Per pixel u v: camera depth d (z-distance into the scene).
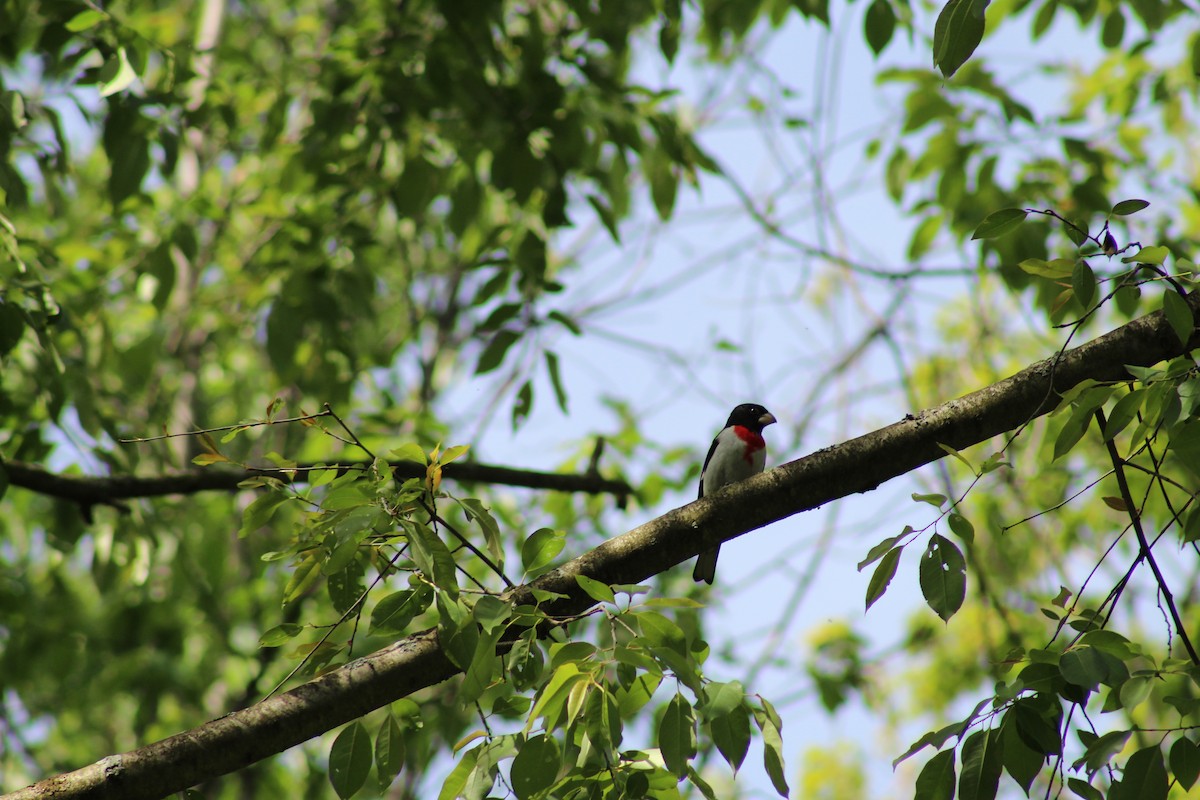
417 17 10.71
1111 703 4.48
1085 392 4.68
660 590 12.97
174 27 14.05
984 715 4.47
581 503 13.34
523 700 5.01
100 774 4.85
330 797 12.62
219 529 13.38
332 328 10.36
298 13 18.08
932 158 11.11
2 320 7.07
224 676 13.42
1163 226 11.21
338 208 11.09
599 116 10.09
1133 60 12.68
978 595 11.61
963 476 11.91
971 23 4.48
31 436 9.10
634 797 4.46
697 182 10.29
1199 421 4.41
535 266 9.83
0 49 9.16
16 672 11.86
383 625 4.68
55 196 8.27
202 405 15.19
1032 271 4.91
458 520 11.70
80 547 12.59
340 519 4.58
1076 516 12.83
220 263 13.84
